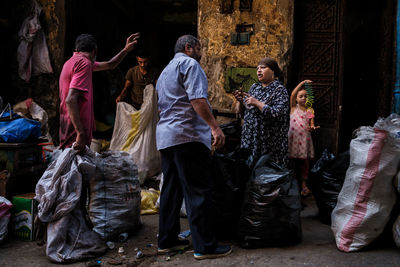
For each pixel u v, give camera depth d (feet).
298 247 9.46
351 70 22.98
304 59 15.90
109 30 24.44
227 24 15.40
